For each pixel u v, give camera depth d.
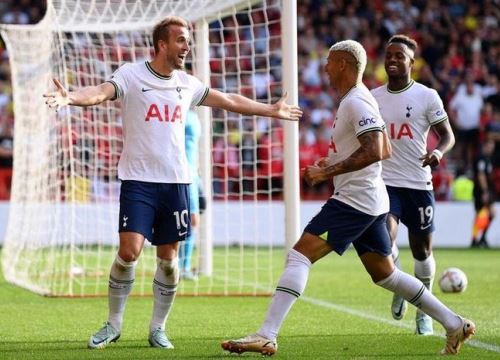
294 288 12.12
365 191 12.20
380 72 52.28
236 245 41.84
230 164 39.41
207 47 24.56
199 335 14.92
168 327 15.93
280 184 43.16
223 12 23.53
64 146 22.78
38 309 18.62
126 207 12.82
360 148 11.88
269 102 21.59
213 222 41.81
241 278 24.84
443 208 44.06
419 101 14.77
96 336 13.38
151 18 23.44
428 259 15.00
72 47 29.38
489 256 36.56
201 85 13.28
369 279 26.30
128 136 12.90
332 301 20.53
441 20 54.38
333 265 31.89
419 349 13.29
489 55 53.09
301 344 13.84
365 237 12.52
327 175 11.86
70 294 21.34
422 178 14.80
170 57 12.84
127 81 12.78
